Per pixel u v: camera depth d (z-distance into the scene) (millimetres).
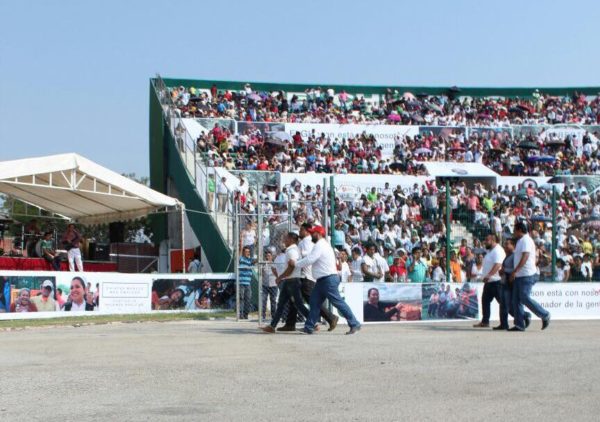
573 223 25562
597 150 41812
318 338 13781
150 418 6688
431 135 42094
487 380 8672
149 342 13070
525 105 46094
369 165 38250
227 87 43531
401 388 8172
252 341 13188
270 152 37969
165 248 32812
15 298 20188
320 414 6789
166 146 36375
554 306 21172
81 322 19500
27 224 30984
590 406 7082
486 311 16984
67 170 24984
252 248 24109
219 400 7547
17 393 8000
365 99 45375
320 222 22219
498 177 38688
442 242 24391
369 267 21266
